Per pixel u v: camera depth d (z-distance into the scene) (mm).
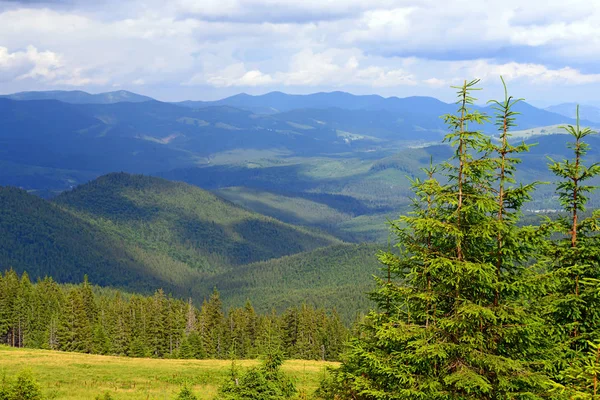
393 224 18062
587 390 13789
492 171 16953
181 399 29016
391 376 17047
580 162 20219
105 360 64188
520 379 15641
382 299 19188
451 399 15789
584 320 19281
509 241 16750
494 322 15930
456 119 16828
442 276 17016
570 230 20484
